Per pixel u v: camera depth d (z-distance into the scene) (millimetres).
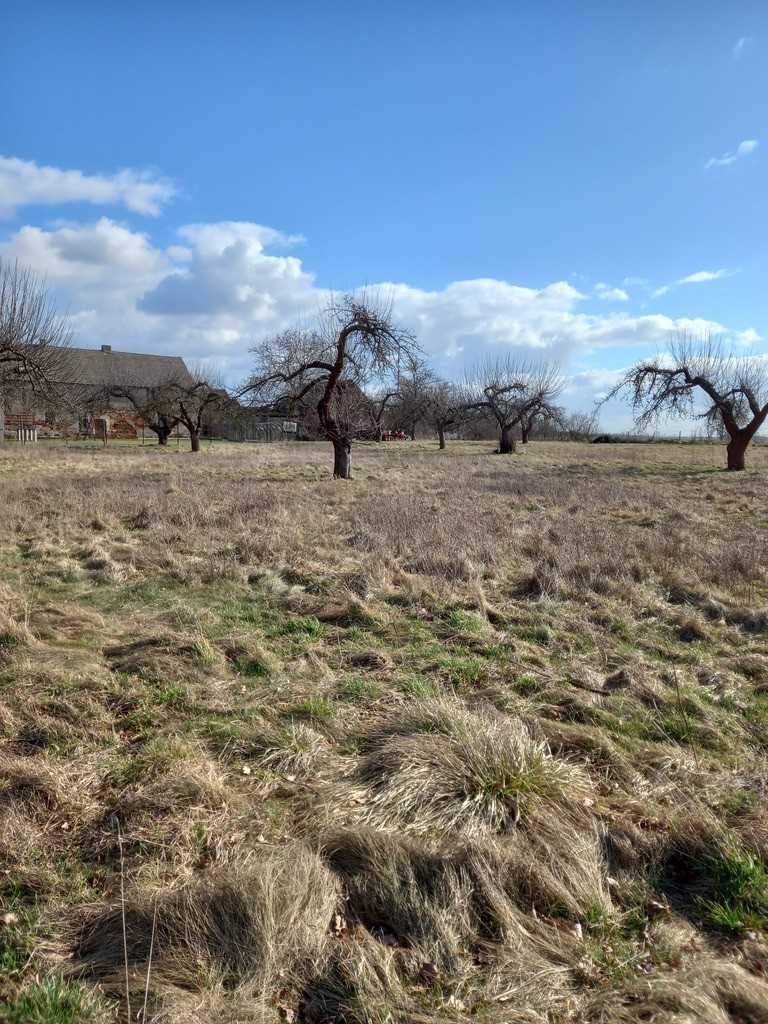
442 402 45219
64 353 23203
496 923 2602
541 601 6758
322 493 16562
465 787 3287
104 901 2740
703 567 7996
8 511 11508
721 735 4117
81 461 26703
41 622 5914
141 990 2305
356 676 4973
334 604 6648
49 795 3359
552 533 10250
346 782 3500
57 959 2479
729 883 2797
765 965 2457
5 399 23359
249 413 22531
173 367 67562
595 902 2713
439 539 9578
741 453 25922
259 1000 2262
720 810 3328
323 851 2959
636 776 3652
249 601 6910
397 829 3078
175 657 5148
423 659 5305
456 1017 2209
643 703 4578
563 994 2320
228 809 3283
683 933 2604
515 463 29703
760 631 6055
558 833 3020
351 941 2525
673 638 5926
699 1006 2207
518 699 4582
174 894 2654
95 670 4875
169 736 4000
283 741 3896
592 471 26016
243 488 16766
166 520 11234
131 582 7598
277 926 2475
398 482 20156
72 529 10516
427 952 2475
